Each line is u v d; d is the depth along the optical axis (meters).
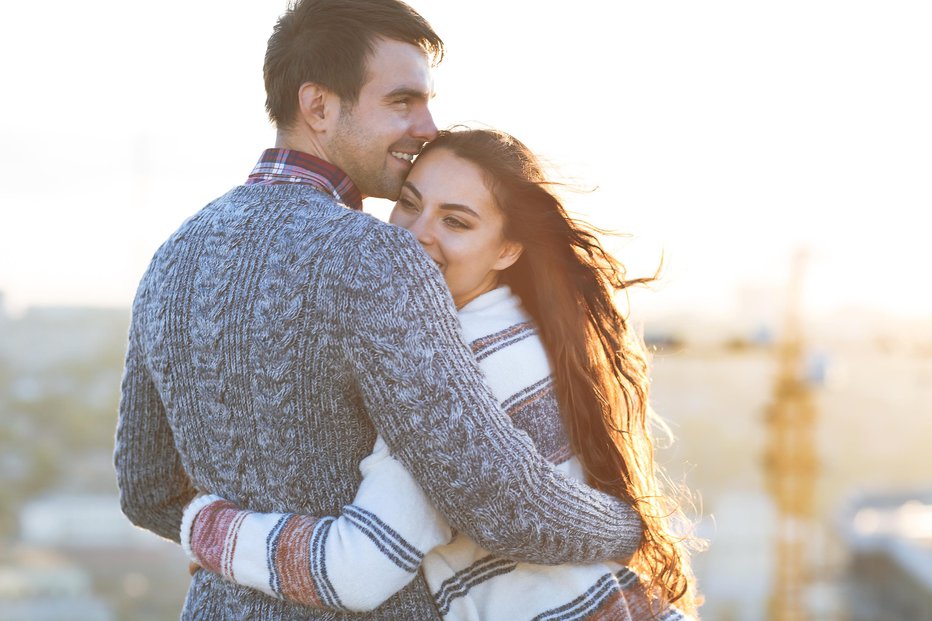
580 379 1.64
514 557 1.41
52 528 35.50
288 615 1.43
